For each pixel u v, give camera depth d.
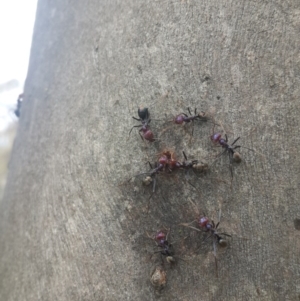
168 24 0.10
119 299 0.09
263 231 0.08
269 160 0.09
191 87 0.09
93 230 0.10
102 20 0.11
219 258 0.09
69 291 0.10
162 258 0.09
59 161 0.11
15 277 0.11
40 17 0.14
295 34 0.09
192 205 0.09
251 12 0.09
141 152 0.09
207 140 0.09
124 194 0.09
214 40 0.09
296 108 0.09
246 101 0.09
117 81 0.10
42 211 0.11
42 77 0.12
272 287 0.08
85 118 0.10
